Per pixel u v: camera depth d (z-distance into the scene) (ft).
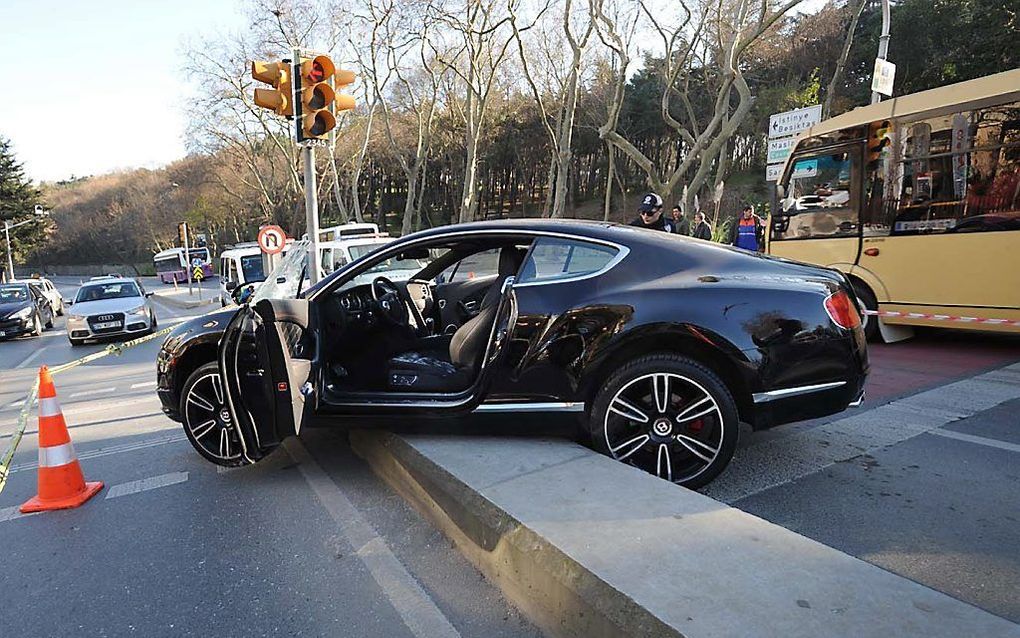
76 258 281.74
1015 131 20.90
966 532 9.86
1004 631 6.54
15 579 10.30
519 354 11.87
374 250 13.83
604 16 67.92
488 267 17.31
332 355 14.43
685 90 89.61
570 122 78.38
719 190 74.74
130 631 8.73
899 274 24.13
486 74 114.11
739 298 11.25
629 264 11.89
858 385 11.55
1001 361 21.26
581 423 11.89
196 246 228.22
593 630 7.46
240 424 12.66
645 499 9.80
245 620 8.82
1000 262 21.42
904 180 23.82
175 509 12.62
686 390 11.48
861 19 108.58
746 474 12.38
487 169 165.37
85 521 12.34
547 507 9.61
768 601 7.15
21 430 14.69
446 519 10.82
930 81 100.27
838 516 10.52
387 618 8.68
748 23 72.84
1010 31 88.74
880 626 6.68
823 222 26.63
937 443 13.69
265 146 146.00
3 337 56.70
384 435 13.44
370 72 107.96
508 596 9.02
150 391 26.07
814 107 43.78
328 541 10.96
